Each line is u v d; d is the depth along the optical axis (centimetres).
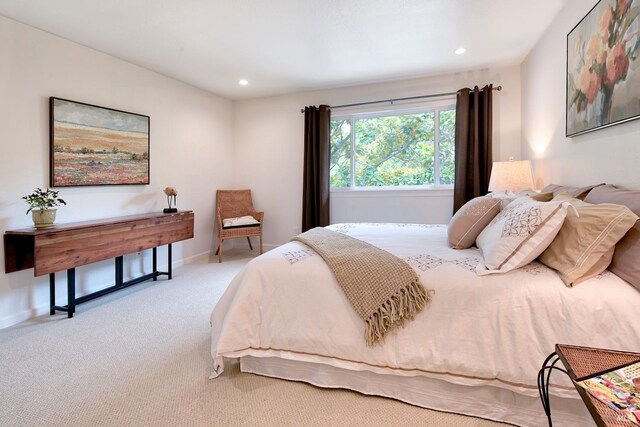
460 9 244
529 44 307
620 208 129
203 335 222
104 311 265
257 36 285
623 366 86
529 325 127
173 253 400
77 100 293
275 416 142
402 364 142
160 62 342
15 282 248
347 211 446
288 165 472
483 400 138
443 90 390
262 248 477
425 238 224
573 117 219
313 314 157
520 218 150
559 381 123
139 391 160
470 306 136
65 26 262
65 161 281
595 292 123
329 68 364
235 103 499
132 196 345
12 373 176
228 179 493
